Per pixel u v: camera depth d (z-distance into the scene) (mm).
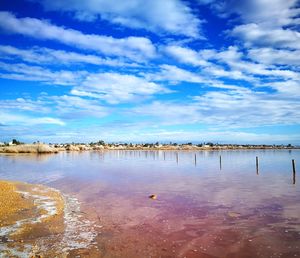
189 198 22922
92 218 17016
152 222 16344
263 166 57594
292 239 13734
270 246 12906
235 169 50250
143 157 93688
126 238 13758
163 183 31484
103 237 13875
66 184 30500
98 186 29156
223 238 13875
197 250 12461
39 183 31203
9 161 65875
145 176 38438
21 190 25797
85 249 12406
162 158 87625
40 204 20172
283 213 18312
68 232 14469
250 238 13867
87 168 50312
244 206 20172
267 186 29594
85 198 22797
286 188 28219
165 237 13969
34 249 12242
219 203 21156
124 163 64500
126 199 22469
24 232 14305
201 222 16359
